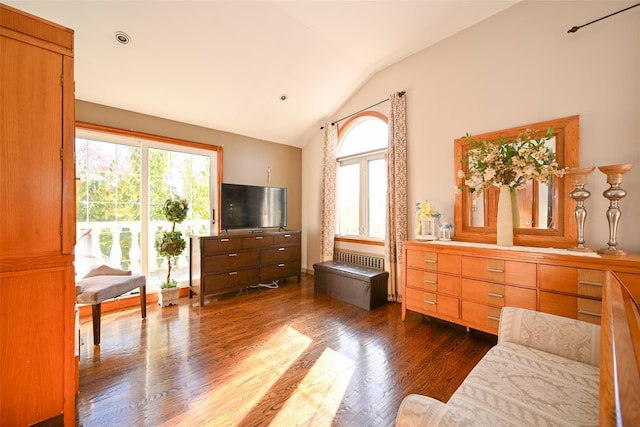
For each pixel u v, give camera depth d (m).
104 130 2.95
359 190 4.01
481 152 2.34
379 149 3.70
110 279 2.42
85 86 2.72
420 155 3.12
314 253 4.65
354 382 1.72
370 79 3.65
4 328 1.17
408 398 0.78
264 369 1.87
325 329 2.51
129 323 2.62
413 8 2.48
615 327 0.68
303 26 2.66
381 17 2.58
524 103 2.38
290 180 4.71
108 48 2.44
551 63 2.25
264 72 3.11
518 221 2.41
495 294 2.11
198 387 1.67
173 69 2.78
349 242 4.05
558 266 1.83
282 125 4.16
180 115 3.44
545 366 1.11
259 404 1.53
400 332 2.45
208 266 3.19
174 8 2.25
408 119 3.24
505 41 2.49
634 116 1.92
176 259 3.53
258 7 2.39
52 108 1.26
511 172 2.22
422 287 2.56
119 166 3.12
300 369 1.87
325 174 4.19
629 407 0.42
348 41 2.92
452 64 2.85
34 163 1.22
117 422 1.39
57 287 1.29
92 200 2.95
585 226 2.11
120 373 1.81
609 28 2.01
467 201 2.72
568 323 1.21
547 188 2.27
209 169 3.83
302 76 3.33
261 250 3.71
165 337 2.33
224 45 2.66
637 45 1.91
